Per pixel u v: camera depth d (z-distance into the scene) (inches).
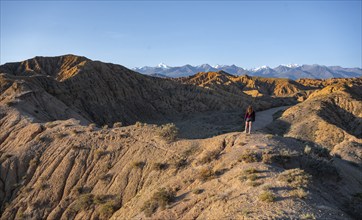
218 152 1007.0
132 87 5590.6
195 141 1144.2
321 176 885.2
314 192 736.3
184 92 6373.0
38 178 1307.8
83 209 1097.4
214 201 762.8
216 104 6181.1
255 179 778.8
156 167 1082.1
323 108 3821.4
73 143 1391.5
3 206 1261.1
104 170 1212.5
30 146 1461.6
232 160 917.2
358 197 834.8
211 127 4315.9
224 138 1063.0
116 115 4682.6
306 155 933.8
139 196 1016.2
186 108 5880.9
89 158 1289.4
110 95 4948.3
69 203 1155.3
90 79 4849.9
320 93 5177.2
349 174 1061.8
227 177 846.5
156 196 883.4
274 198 671.8
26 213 1175.6
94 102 4571.9
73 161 1300.4
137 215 883.4
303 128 3112.7
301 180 752.3
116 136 1343.5
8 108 2050.9
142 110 5285.4
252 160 877.8
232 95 6899.6
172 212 811.4
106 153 1279.5
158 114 5438.0
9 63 6018.7
